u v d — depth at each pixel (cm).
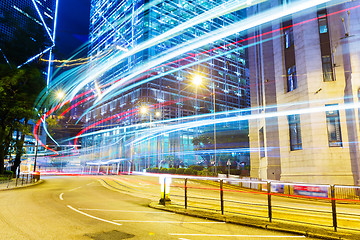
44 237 649
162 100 8838
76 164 12069
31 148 8412
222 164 7131
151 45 9069
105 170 8888
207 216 905
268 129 3159
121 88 9925
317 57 2491
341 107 2305
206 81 10212
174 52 9550
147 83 8625
